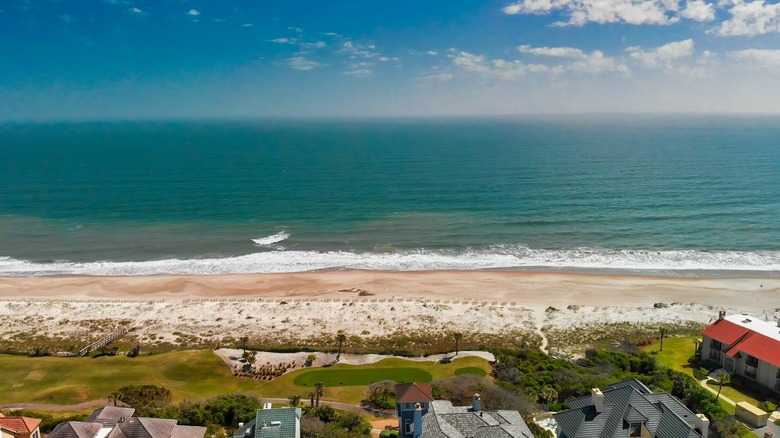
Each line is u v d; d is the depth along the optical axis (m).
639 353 63.94
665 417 39.34
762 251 112.25
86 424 40.62
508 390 52.38
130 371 62.12
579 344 70.12
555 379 56.16
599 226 130.88
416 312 81.19
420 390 43.94
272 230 132.25
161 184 195.75
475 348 68.12
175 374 61.97
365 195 172.62
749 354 56.66
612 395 41.88
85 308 83.44
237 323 77.75
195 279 98.00
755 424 47.59
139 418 42.09
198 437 43.50
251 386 59.41
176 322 78.25
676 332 73.50
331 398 55.44
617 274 99.62
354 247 117.75
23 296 90.06
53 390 56.06
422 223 136.50
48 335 73.88
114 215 148.62
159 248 118.38
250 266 105.88
